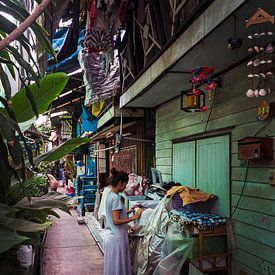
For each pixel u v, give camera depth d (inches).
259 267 125.0
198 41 103.7
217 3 90.8
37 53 133.0
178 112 207.6
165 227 156.7
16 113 96.6
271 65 117.3
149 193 227.3
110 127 327.3
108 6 174.4
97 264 215.6
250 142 122.9
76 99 430.3
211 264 142.4
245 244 134.3
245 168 135.4
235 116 142.9
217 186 158.2
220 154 155.9
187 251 137.8
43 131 500.7
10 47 65.8
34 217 102.6
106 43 191.6
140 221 173.5
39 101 100.3
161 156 240.8
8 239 57.7
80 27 229.3
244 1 77.8
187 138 194.7
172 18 138.8
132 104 237.5
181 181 203.6
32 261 116.2
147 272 152.1
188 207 162.4
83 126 406.9
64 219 385.1
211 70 126.7
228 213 146.8
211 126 164.2
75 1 193.2
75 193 546.6
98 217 290.8
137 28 206.4
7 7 68.5
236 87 142.2
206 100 169.5
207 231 142.6
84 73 267.0
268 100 121.3
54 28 160.6
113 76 254.1
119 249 152.4
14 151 61.4
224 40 110.3
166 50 135.9
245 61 134.3
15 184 102.4
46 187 185.0
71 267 209.8
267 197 121.1
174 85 175.6
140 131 299.7
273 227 117.6
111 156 449.1
